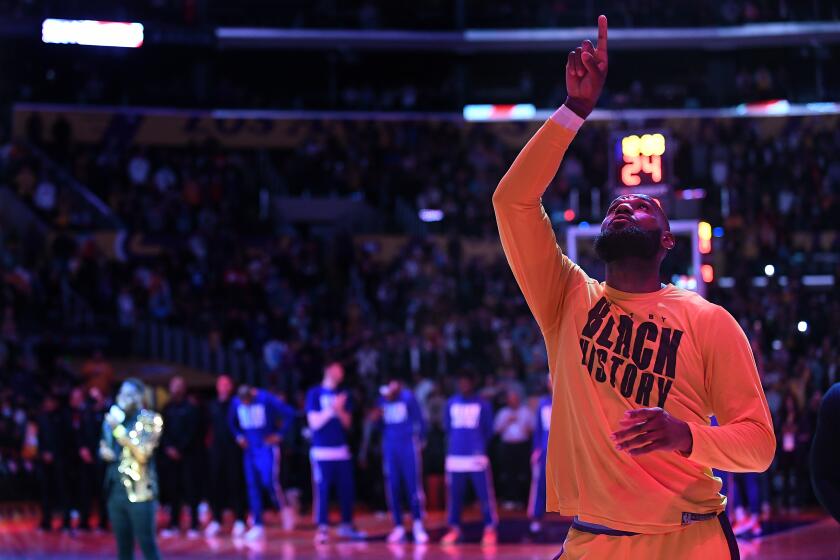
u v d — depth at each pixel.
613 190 11.40
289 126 27.59
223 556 11.84
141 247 24.00
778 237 23.55
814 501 15.69
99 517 15.48
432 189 26.16
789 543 11.62
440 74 30.02
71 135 26.20
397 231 25.81
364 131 27.67
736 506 13.04
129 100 26.80
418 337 20.33
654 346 3.24
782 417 15.32
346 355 20.05
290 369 19.61
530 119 27.95
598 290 3.42
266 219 25.28
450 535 12.73
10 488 17.09
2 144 25.22
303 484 17.31
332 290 23.45
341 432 13.34
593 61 3.29
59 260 22.38
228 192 25.61
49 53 26.28
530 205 3.38
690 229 11.68
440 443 16.91
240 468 14.50
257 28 27.45
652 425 2.91
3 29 24.22
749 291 21.73
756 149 26.58
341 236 24.19
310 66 29.75
